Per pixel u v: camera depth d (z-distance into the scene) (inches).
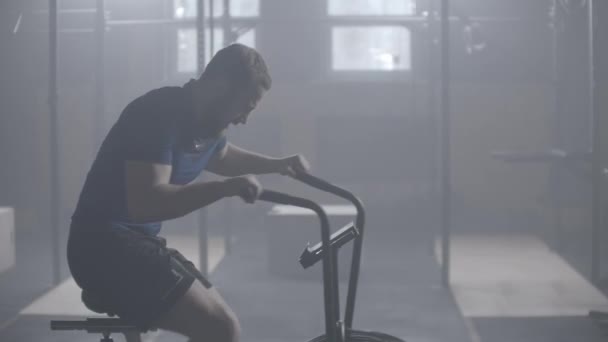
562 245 257.9
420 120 323.9
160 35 324.8
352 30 329.4
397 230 314.2
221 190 67.3
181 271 73.3
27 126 319.0
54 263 203.0
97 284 72.4
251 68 71.4
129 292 71.9
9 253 198.2
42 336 153.5
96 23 223.6
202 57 197.3
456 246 273.3
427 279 212.7
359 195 322.7
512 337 154.3
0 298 187.3
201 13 195.5
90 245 72.2
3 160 317.4
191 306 72.1
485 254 254.8
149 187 68.3
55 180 201.6
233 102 72.4
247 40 329.1
